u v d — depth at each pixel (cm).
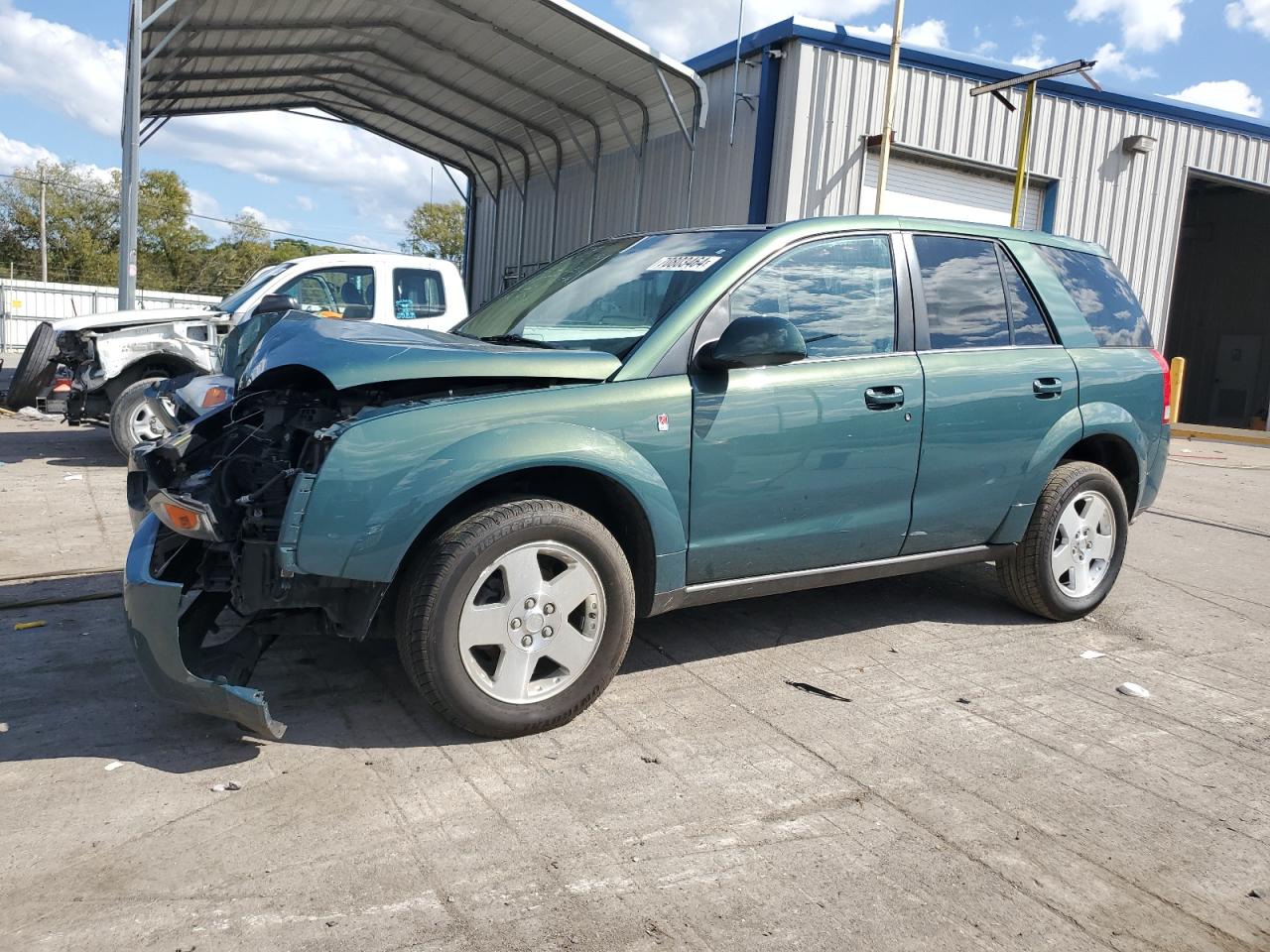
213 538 317
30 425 1209
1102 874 270
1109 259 534
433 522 333
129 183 1320
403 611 325
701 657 432
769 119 1384
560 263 498
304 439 366
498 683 334
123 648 421
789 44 1358
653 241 454
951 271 451
